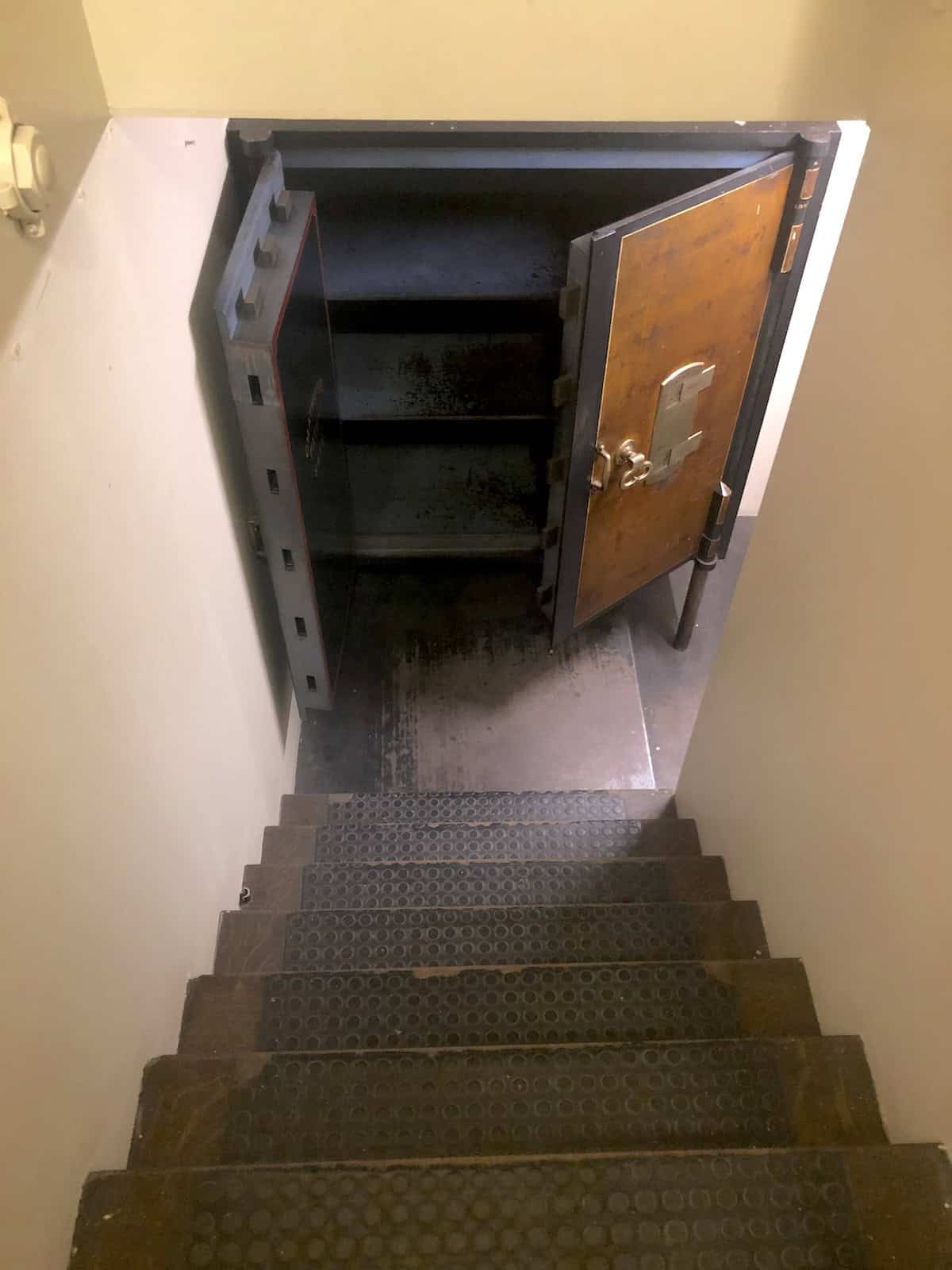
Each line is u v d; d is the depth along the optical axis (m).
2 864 0.97
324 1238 1.19
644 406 2.48
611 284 2.11
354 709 3.27
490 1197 1.23
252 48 1.30
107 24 1.26
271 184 2.04
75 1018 1.19
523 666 3.39
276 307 1.87
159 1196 1.21
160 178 1.59
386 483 3.56
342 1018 1.72
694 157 2.29
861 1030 1.51
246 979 1.75
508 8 1.29
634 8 1.30
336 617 2.97
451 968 1.78
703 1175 1.25
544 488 3.54
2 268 0.97
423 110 1.40
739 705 2.09
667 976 1.76
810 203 2.31
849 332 1.47
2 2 0.98
